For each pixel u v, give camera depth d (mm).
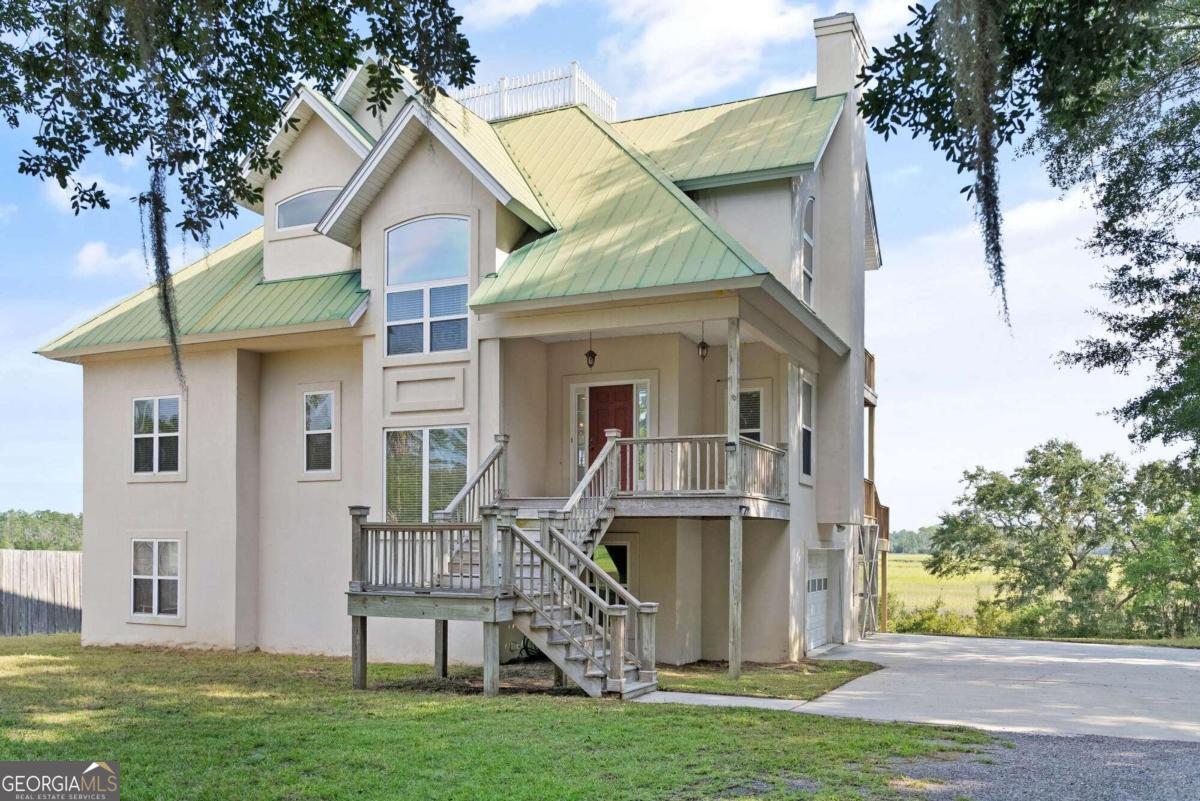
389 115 16828
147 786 6938
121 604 17719
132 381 17984
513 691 11664
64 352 17906
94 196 9727
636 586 15398
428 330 15227
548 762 7453
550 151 17188
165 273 8672
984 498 31328
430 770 7246
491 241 14742
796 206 16094
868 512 22281
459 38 8344
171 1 8094
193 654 16141
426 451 15086
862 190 19250
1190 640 20625
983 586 41750
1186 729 9180
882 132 8672
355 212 15820
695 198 16172
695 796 6547
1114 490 30031
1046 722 9539
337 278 16750
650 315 13531
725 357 16500
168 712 9875
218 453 17000
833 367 18109
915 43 8344
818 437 18094
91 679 12633
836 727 8914
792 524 16188
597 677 10922
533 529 13938
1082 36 7637
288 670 13883
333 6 9141
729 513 13031
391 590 11734
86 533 18172
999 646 19062
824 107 17266
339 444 16625
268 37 9297
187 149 9297
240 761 7617
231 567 16703
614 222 14781
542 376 16047
